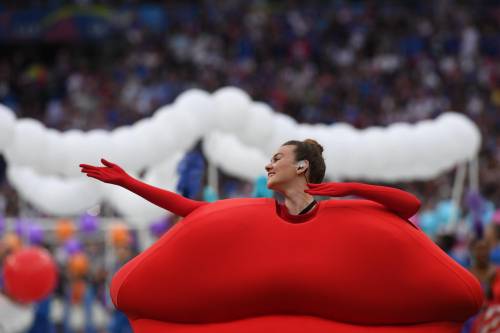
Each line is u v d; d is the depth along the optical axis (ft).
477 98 188.34
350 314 31.45
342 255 30.91
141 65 203.00
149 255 31.63
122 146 72.84
